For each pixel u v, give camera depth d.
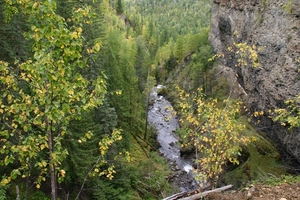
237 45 9.71
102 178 21.03
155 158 32.28
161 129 42.50
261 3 25.56
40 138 5.39
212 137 9.39
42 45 4.91
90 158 18.22
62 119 5.59
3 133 5.27
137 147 33.22
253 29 26.23
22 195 15.45
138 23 131.50
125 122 31.94
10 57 16.70
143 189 23.59
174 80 69.50
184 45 80.81
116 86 30.30
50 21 4.65
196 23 153.38
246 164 25.62
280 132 23.44
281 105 20.95
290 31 19.67
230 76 47.47
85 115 17.22
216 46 62.97
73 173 17.95
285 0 21.17
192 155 33.78
